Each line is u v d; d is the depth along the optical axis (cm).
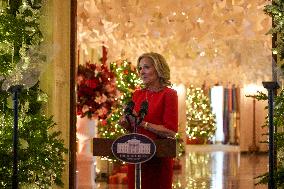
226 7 2108
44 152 822
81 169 1695
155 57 841
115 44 2203
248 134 3903
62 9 1052
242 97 3916
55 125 940
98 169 2041
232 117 4819
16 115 714
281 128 897
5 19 833
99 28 2014
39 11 913
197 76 3181
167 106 829
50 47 876
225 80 3206
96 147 744
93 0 1916
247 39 2320
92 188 1664
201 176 2206
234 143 4769
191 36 2303
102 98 1633
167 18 2191
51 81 966
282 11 809
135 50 2427
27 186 827
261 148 3894
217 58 2881
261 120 3916
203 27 2255
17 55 867
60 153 871
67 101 1070
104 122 1795
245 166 2695
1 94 838
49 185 867
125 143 711
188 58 2694
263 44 2255
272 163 707
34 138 818
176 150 757
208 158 3272
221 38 2400
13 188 710
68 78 1073
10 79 836
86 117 1683
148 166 828
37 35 901
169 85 849
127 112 759
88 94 1630
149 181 828
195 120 4259
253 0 2047
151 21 2212
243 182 1986
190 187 1848
